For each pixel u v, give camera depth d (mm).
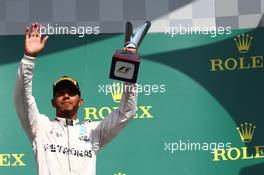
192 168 20203
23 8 20734
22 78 12508
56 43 20594
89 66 20562
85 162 13125
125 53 12641
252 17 20688
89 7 20766
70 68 20547
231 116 20391
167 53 20594
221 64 20562
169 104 20422
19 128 20266
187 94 20484
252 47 20562
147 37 20625
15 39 20578
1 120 20266
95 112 20406
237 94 20469
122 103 13242
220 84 20500
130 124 20312
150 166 20203
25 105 12742
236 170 20172
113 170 20188
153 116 20359
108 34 20688
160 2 20781
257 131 20297
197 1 20797
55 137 13227
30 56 12500
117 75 12758
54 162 12930
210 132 20328
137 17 20766
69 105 13516
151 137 20281
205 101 20453
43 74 20469
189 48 20609
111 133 13570
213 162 20234
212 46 20609
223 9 20766
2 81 20422
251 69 20516
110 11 20750
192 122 20359
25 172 20125
